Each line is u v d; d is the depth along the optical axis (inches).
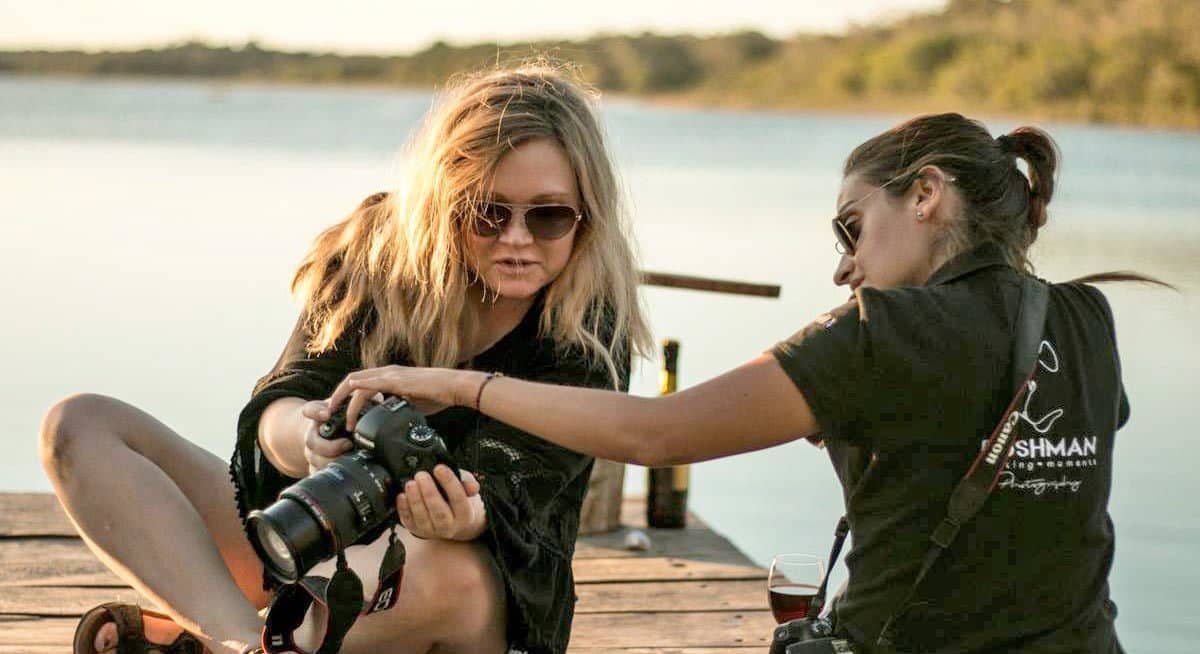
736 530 255.9
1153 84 2347.4
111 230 708.0
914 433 89.9
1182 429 341.4
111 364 380.2
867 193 99.0
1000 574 90.2
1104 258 671.1
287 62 4170.8
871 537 92.3
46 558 164.2
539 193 108.9
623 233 117.8
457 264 112.0
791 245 663.1
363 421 98.2
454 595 102.8
